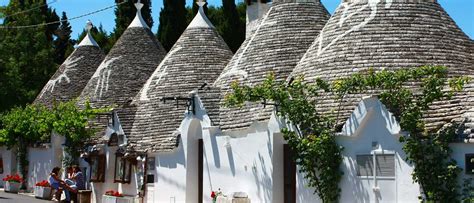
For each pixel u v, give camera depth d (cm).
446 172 1605
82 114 2978
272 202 2050
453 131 1616
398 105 1722
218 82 2467
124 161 2772
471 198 1557
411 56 1952
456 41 2047
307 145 1844
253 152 2147
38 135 3403
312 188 1903
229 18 5194
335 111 1881
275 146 2058
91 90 3189
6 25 5162
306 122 1880
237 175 2216
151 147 2609
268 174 2072
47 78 5372
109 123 2866
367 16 2052
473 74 1972
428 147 1636
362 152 1783
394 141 1712
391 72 1781
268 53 2356
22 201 2866
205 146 2367
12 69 4903
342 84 1805
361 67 1948
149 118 2722
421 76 1731
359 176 1786
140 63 3197
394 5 2058
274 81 2161
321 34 2145
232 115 2286
